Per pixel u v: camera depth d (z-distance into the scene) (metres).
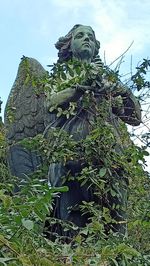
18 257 3.77
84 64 6.16
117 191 5.91
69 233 5.87
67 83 6.23
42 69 7.77
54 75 6.32
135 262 4.87
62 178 6.02
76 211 6.01
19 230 4.07
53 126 6.31
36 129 7.69
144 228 5.91
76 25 6.69
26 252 3.99
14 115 7.65
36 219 4.44
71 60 6.28
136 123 6.38
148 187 6.18
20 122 7.68
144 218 5.65
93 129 6.06
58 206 6.10
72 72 6.23
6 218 4.12
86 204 5.78
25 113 7.73
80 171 5.99
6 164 7.41
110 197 5.95
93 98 6.16
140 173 6.04
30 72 7.18
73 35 6.62
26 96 7.81
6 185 5.32
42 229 5.14
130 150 6.04
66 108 6.22
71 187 6.03
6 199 4.19
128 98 6.31
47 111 6.41
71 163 5.99
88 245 5.00
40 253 4.23
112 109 6.30
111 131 5.97
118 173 5.99
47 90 6.34
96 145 5.94
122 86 6.29
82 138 6.07
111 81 6.23
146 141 6.11
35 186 4.52
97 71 6.18
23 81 7.89
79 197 6.03
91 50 6.55
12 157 7.43
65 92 6.18
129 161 6.09
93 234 5.39
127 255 4.66
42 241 4.52
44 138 6.23
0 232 3.99
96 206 5.84
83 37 6.55
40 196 4.11
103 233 5.25
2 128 7.56
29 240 4.14
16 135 7.64
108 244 4.96
